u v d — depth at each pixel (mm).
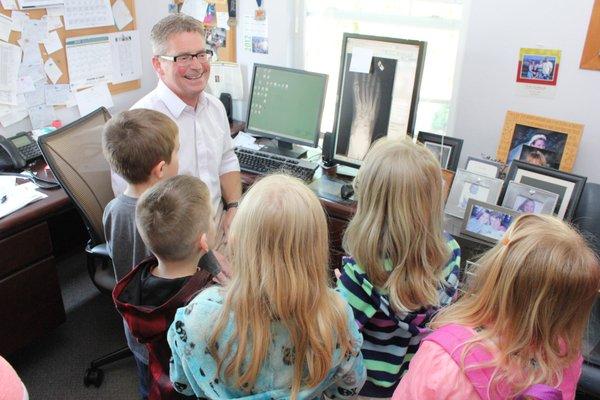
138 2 2791
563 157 1957
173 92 1902
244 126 2748
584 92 1933
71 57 2523
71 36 2496
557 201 1674
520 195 1677
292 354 934
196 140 1966
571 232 911
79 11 2490
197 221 1205
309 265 917
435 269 1216
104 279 1918
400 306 1160
